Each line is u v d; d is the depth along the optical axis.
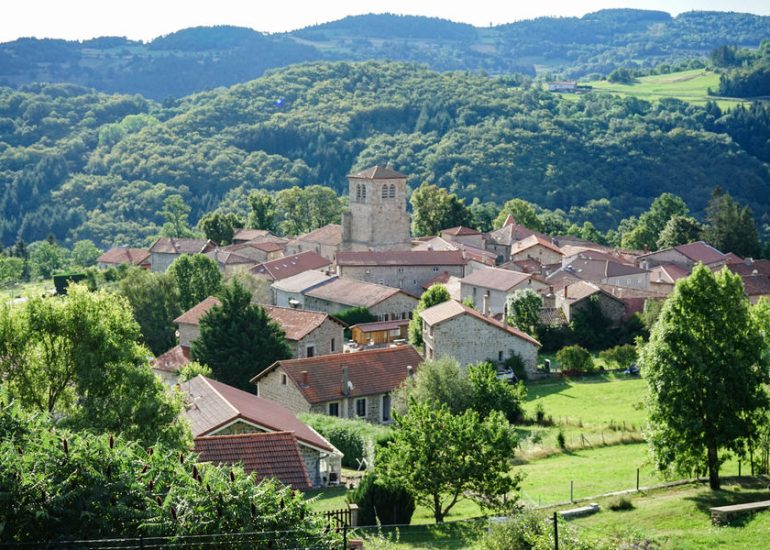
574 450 56.59
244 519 24.00
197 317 94.00
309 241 152.00
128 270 115.31
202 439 43.59
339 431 55.72
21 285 173.88
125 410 43.09
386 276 127.19
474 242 158.38
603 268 128.25
